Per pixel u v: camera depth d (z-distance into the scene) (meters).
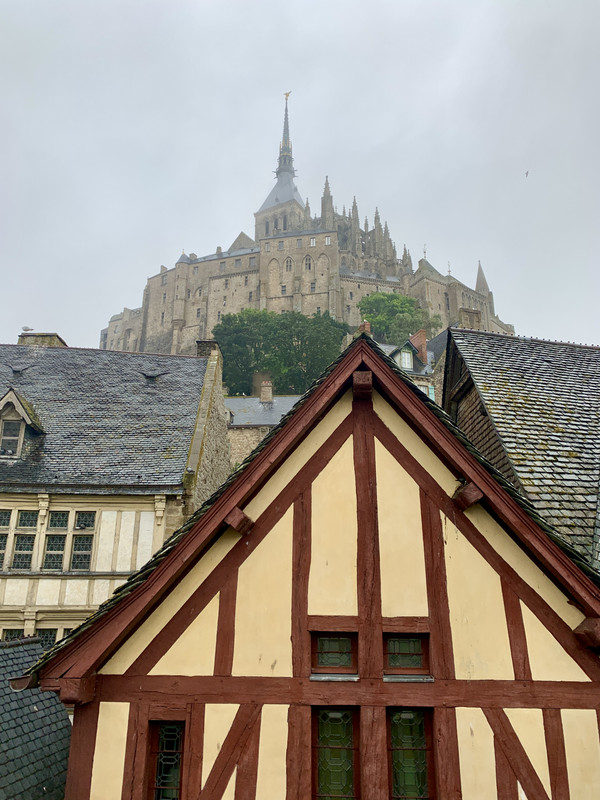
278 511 5.12
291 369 70.06
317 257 100.62
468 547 4.99
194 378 19.06
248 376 71.38
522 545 4.98
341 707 4.74
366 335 5.34
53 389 17.56
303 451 5.29
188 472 13.78
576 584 4.58
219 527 4.86
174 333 104.00
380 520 5.07
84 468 14.14
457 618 4.81
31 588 12.98
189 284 109.81
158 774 4.64
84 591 12.97
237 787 4.45
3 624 12.89
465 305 112.44
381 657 4.73
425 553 4.98
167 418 16.56
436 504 5.10
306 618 4.84
